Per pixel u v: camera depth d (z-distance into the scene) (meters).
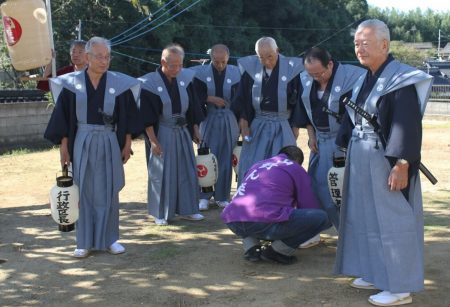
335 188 4.39
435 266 4.30
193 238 5.28
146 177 8.79
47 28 6.53
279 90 5.16
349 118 3.81
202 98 6.38
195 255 4.73
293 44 43.19
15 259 4.70
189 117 5.87
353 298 3.70
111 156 4.61
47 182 8.55
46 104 14.55
